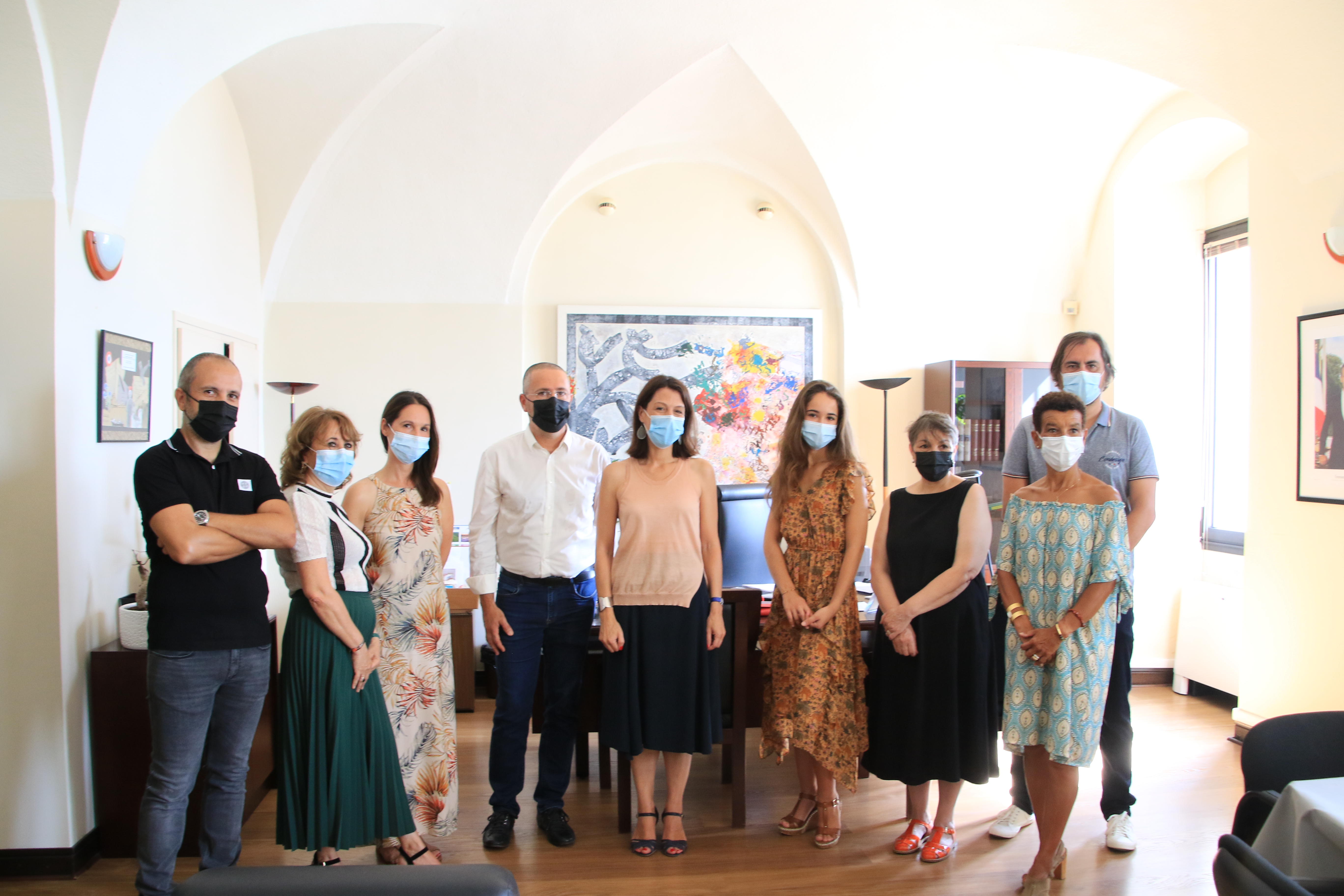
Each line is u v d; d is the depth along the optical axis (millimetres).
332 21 3258
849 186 4789
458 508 4750
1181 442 4598
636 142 4770
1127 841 2656
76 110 2496
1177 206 4660
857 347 5133
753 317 5066
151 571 2203
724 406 5055
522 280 4824
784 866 2578
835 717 2547
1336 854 1501
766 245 5109
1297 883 1397
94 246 2660
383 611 2480
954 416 4852
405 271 4684
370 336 4707
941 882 2479
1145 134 4406
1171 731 3814
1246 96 3295
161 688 2125
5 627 2512
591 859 2619
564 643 2730
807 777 2822
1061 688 2270
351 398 4691
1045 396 2377
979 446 4887
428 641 2539
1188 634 4398
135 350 2996
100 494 2758
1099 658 2279
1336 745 1877
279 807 2270
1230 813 2953
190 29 2652
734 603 2773
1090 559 2287
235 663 2193
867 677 2695
